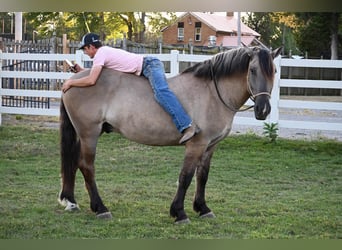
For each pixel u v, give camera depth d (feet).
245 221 16.61
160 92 15.55
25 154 26.84
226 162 25.68
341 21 74.59
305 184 22.06
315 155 27.40
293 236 15.38
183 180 15.88
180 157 26.66
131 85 16.10
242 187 21.31
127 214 17.12
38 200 18.71
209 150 16.42
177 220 16.12
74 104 16.26
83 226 15.89
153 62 16.11
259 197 19.75
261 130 33.76
